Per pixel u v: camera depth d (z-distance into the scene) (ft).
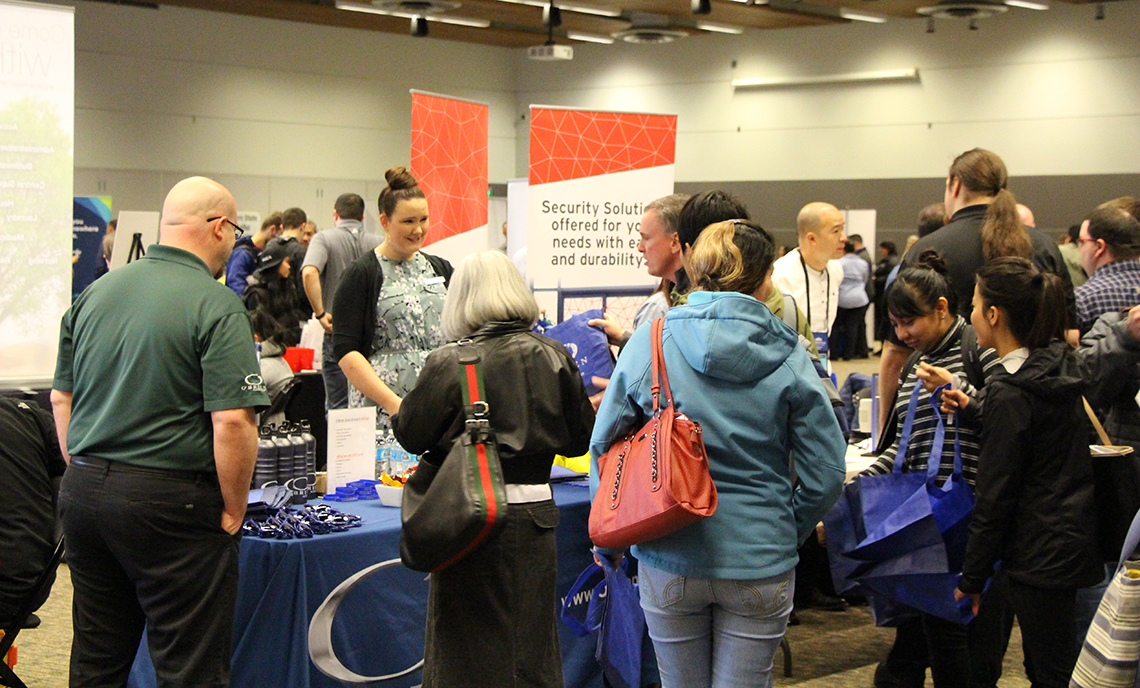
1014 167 45.65
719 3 43.19
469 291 7.57
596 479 7.32
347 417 10.16
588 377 10.14
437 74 55.72
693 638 7.16
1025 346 8.42
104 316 7.65
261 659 8.38
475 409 7.10
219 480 7.56
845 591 9.43
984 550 8.37
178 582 7.43
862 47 48.78
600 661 9.66
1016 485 8.25
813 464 6.99
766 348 6.85
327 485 10.03
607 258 13.37
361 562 8.70
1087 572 8.21
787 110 51.13
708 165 53.57
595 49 55.83
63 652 12.05
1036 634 8.42
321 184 52.75
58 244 11.16
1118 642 5.91
